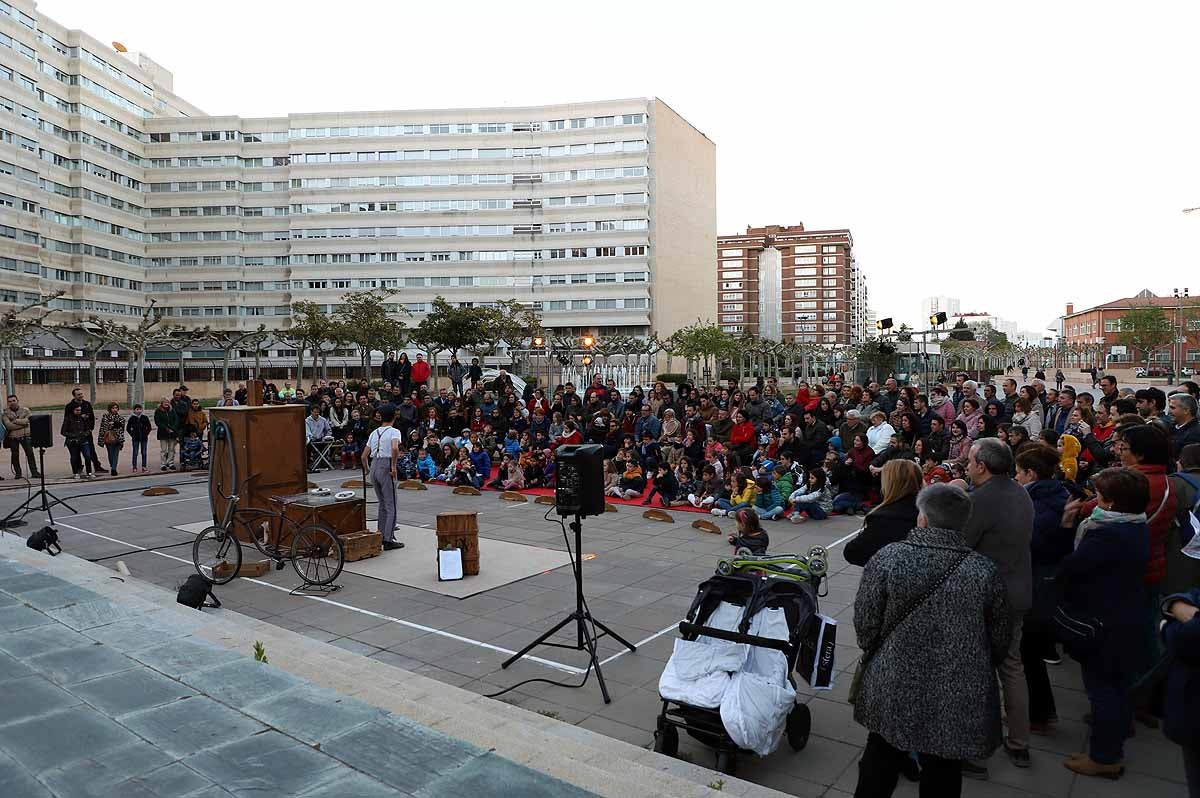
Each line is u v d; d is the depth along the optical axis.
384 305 59.41
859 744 4.61
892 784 3.21
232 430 9.50
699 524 11.15
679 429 15.82
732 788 3.66
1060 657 6.12
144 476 17.09
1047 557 4.71
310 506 8.64
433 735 3.10
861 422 13.38
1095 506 4.67
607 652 6.19
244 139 71.12
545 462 15.66
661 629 6.74
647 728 4.82
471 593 7.83
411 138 69.88
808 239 142.38
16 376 50.50
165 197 70.44
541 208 69.44
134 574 8.66
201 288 70.44
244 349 64.19
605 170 68.69
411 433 17.94
